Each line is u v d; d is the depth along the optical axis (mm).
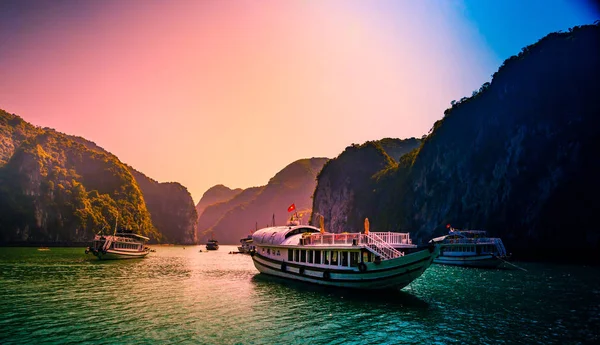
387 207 187500
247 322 23656
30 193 181125
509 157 118312
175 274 52062
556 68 117875
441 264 73688
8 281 40969
